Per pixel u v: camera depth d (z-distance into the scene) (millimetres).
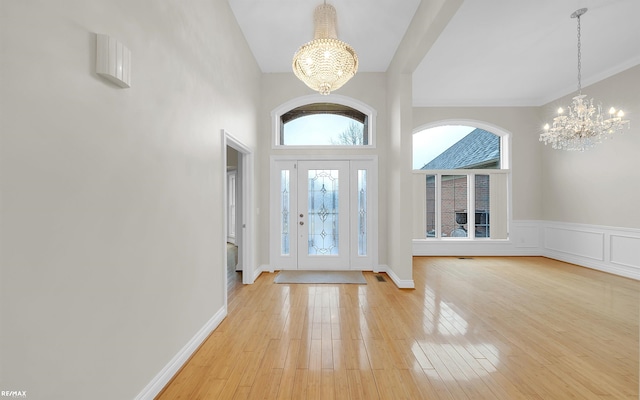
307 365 2186
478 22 3574
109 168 1436
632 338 2623
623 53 4355
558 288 4086
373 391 1895
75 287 1242
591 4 3244
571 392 1890
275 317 3074
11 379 1003
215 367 2154
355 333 2707
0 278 969
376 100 4969
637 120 4492
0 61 959
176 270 2094
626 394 1865
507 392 1889
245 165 4297
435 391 1896
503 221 6367
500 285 4219
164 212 1936
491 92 5938
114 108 1469
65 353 1198
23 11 1025
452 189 6570
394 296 3734
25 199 1042
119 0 1503
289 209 5055
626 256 4664
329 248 5062
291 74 4980
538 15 3441
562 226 5832
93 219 1337
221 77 3010
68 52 1202
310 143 5234
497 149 6680
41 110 1093
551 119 6055
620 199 4750
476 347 2461
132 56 1608
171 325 2021
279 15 3455
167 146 1976
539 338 2623
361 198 5059
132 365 1609
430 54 4363
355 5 3277
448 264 5598
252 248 4340
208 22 2674
